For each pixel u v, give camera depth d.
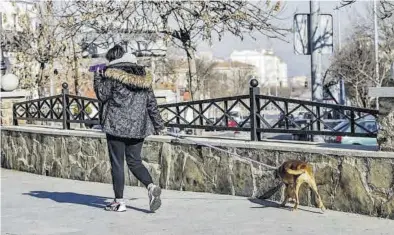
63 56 24.77
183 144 9.59
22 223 7.46
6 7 27.05
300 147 8.00
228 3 15.38
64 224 7.32
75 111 13.66
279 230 6.63
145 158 10.19
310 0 12.18
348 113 7.98
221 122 9.77
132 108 7.55
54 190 10.32
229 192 8.95
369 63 41.59
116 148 7.79
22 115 14.29
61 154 12.22
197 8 15.34
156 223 7.18
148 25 15.97
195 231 6.70
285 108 8.92
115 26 16.05
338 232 6.47
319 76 12.33
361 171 7.29
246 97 9.26
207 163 9.23
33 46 26.12
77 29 16.69
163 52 17.73
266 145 8.41
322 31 12.23
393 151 7.06
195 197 8.91
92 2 16.09
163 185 9.91
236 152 8.81
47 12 24.34
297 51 12.34
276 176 7.88
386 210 7.06
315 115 8.51
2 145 14.24
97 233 6.77
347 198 7.45
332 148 7.69
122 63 7.60
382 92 7.05
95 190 10.22
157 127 7.94
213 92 71.12
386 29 35.19
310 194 7.88
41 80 26.06
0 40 25.11
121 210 7.98
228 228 6.80
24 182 11.53
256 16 15.64
